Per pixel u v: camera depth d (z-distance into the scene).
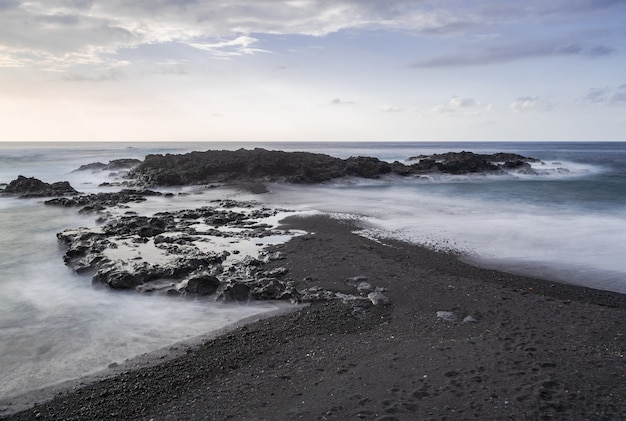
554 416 6.74
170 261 14.91
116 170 52.03
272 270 14.66
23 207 27.88
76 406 7.54
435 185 39.88
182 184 39.31
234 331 10.40
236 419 6.98
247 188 35.91
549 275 14.38
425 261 15.84
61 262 15.76
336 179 40.94
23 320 10.95
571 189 36.19
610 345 9.34
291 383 8.06
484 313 11.27
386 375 8.16
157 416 7.20
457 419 6.71
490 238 18.98
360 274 14.37
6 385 8.16
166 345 9.72
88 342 9.83
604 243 18.09
